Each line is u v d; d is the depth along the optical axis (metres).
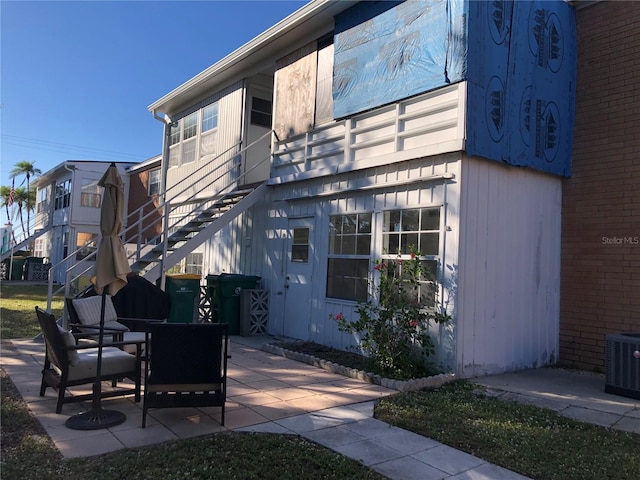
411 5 7.13
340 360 7.05
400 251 7.08
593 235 7.43
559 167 7.56
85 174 24.73
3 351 7.45
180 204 10.24
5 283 23.92
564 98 7.66
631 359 5.71
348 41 8.20
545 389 6.02
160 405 4.39
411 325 6.30
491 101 6.58
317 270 8.59
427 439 4.29
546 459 3.90
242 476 3.44
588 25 7.78
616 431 4.61
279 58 10.25
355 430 4.47
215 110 12.76
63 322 7.95
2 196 44.00
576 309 7.55
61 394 4.65
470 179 6.41
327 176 8.53
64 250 25.75
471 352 6.39
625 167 7.15
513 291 6.98
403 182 7.00
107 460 3.64
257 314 9.54
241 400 5.29
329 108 8.66
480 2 6.51
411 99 7.09
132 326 7.45
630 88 7.18
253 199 9.84
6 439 4.02
